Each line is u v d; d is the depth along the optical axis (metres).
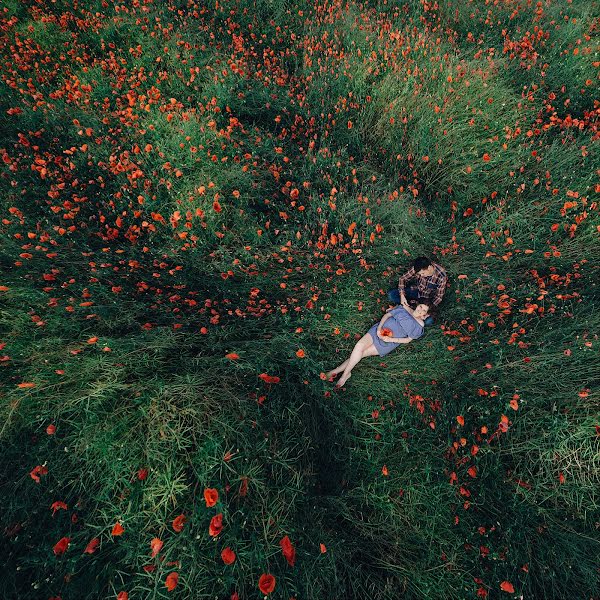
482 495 2.52
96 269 3.03
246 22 5.80
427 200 4.25
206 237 3.42
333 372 3.12
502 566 2.30
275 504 2.19
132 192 3.53
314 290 3.34
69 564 1.87
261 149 4.10
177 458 2.14
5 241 2.93
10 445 2.13
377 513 2.60
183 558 1.91
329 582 2.13
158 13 5.44
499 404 2.76
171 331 2.74
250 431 2.30
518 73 5.02
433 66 4.77
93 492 2.09
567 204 3.39
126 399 2.28
